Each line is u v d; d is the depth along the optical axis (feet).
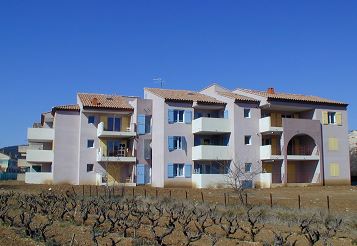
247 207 82.23
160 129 148.66
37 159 160.25
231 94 158.40
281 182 150.20
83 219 60.75
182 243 48.37
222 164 147.84
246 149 148.36
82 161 153.69
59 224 60.03
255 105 152.15
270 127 147.23
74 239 48.34
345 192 123.65
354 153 208.64
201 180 140.36
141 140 154.61
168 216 71.87
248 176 141.90
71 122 157.48
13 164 348.38
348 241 53.98
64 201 82.53
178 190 126.31
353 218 69.26
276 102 150.51
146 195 106.11
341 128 160.15
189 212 74.43
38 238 49.29
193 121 150.51
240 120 148.87
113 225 55.98
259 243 49.49
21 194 106.42
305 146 158.71
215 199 100.99
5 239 48.52
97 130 155.84
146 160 154.61
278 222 67.92
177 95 156.04
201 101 149.79
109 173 155.02
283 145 149.18
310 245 48.42
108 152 156.87
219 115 156.25
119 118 159.33
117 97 169.89
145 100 156.35
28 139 162.20
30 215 61.72
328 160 155.53
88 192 118.83
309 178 156.66
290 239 53.47
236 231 57.93
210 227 61.77
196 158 146.10
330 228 60.44
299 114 163.73
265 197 108.27
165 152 145.28
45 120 177.06
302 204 91.50
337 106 160.97
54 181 153.28
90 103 154.61
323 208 83.15
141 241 48.06
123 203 86.99
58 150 155.02
